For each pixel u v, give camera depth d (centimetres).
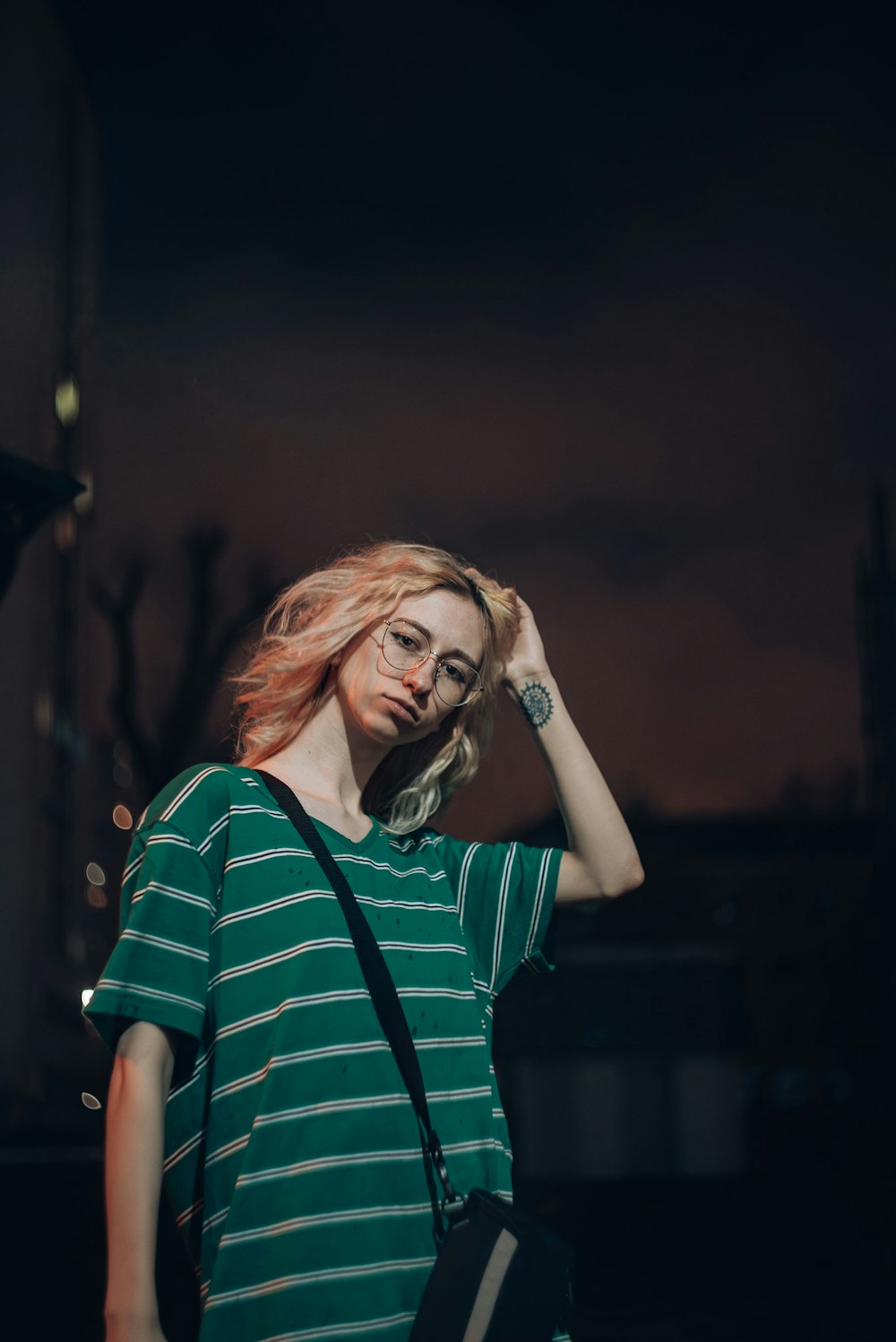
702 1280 1061
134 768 2041
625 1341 830
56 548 1531
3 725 1402
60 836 1503
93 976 1518
